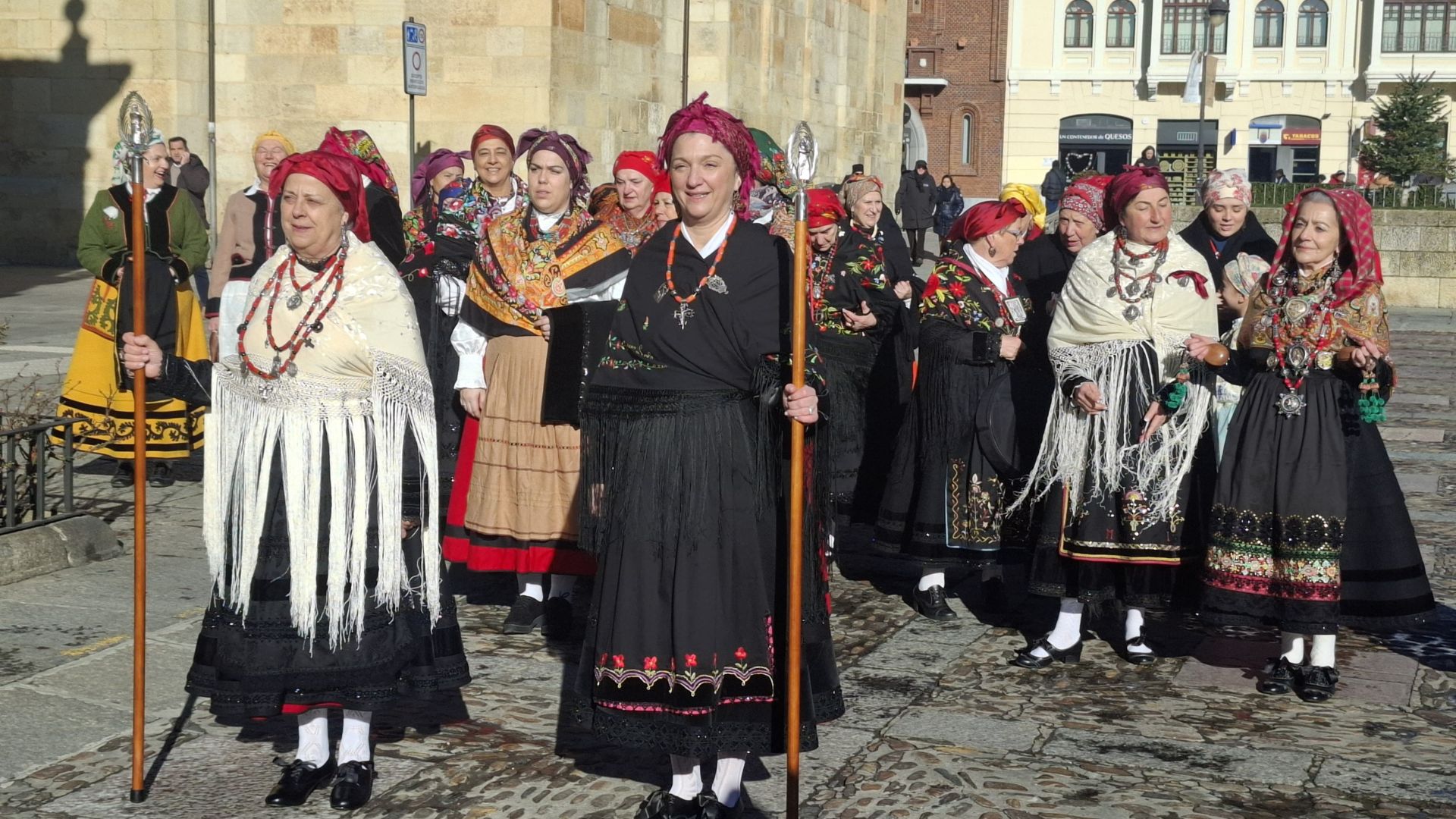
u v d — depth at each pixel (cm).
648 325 413
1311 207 546
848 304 702
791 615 396
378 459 420
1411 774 477
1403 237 2297
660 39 2100
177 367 432
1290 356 544
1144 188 567
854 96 2966
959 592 703
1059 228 675
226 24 1844
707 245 413
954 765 477
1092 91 5378
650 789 452
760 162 419
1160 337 567
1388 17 5197
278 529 419
